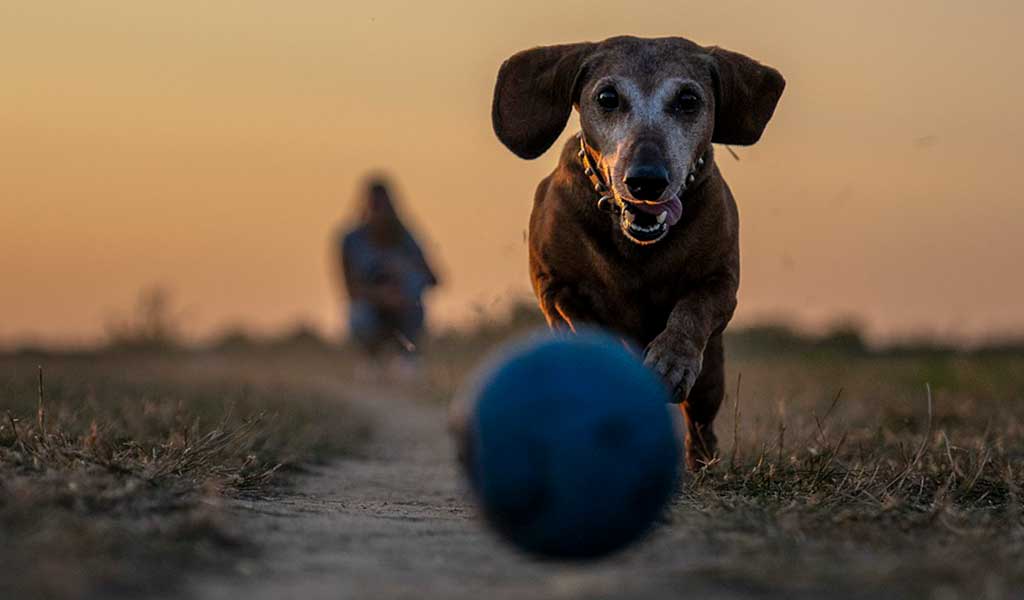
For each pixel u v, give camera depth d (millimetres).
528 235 6203
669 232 5594
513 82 6102
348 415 11281
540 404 3398
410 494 6121
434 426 11305
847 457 6246
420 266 17562
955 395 9906
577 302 5828
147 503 4312
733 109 5918
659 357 5281
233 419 7938
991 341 16047
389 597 3295
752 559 3811
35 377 10898
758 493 5273
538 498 3379
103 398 8844
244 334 29828
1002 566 3783
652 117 5484
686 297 5605
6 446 5582
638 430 3398
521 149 6082
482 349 16219
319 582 3494
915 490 5457
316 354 26594
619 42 5898
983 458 5734
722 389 6199
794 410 8523
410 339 17438
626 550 3586
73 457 5219
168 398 9203
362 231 17516
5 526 3730
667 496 3482
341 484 6453
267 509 4848
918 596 3410
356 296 17500
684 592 3359
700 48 5938
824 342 16734
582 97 5785
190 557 3646
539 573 3688
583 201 5664
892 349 16719
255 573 3572
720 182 5809
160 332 23766
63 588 3146
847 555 3938
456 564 3824
